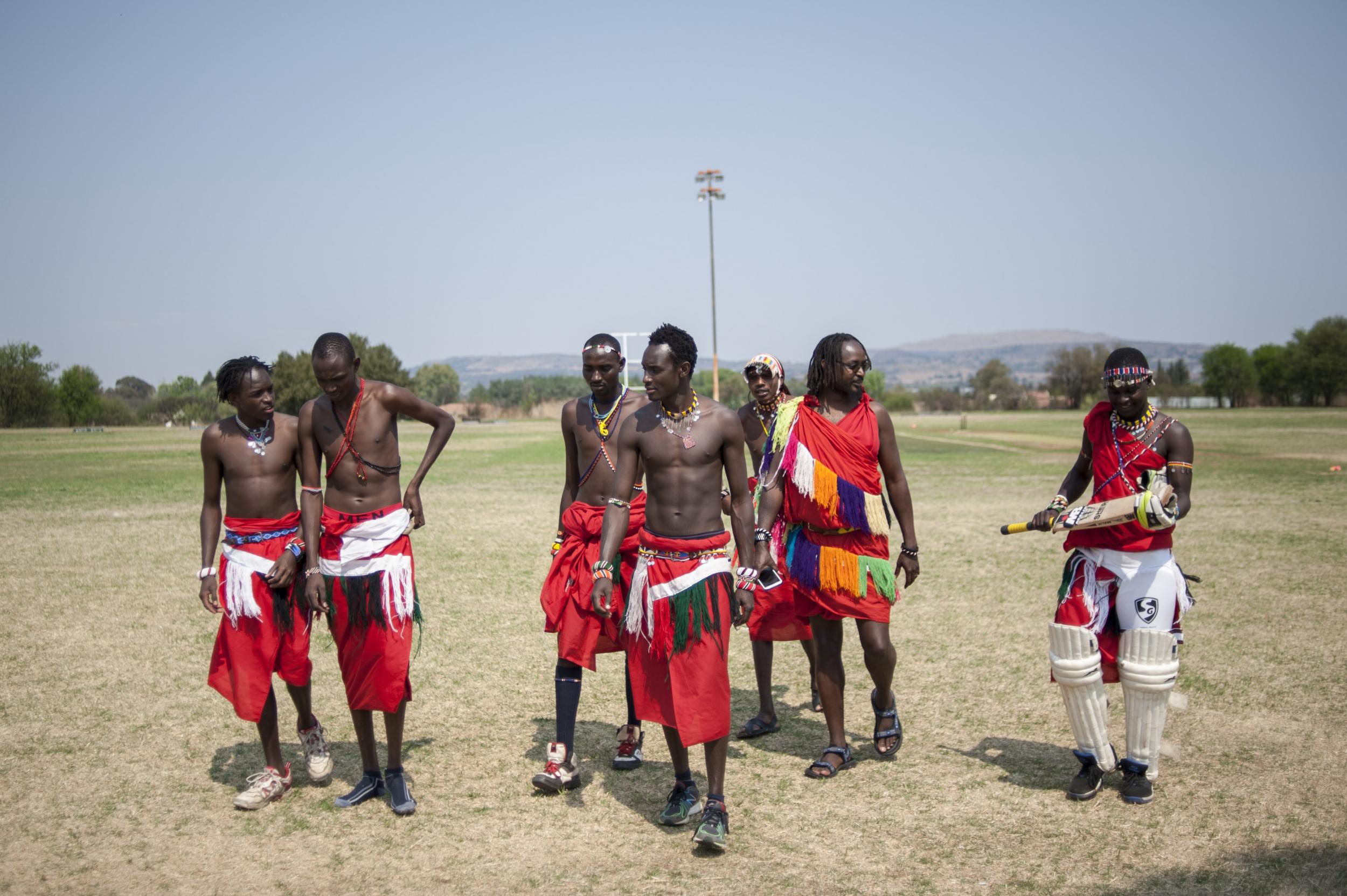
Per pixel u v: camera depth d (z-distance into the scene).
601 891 3.81
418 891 3.82
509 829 4.42
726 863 4.05
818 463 5.04
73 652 7.42
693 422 4.50
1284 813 4.39
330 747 5.57
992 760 5.20
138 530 13.80
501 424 79.50
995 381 128.88
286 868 4.03
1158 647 4.52
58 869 4.02
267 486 4.76
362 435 4.72
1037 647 7.49
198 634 7.98
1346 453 27.66
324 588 4.62
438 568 11.19
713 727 4.32
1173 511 4.54
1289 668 6.62
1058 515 4.97
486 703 6.34
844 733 5.39
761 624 5.68
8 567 10.90
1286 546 11.47
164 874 3.97
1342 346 89.44
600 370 5.15
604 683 6.80
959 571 10.66
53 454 33.44
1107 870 3.91
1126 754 4.72
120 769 5.14
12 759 5.27
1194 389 101.00
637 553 5.14
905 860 4.05
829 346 5.19
